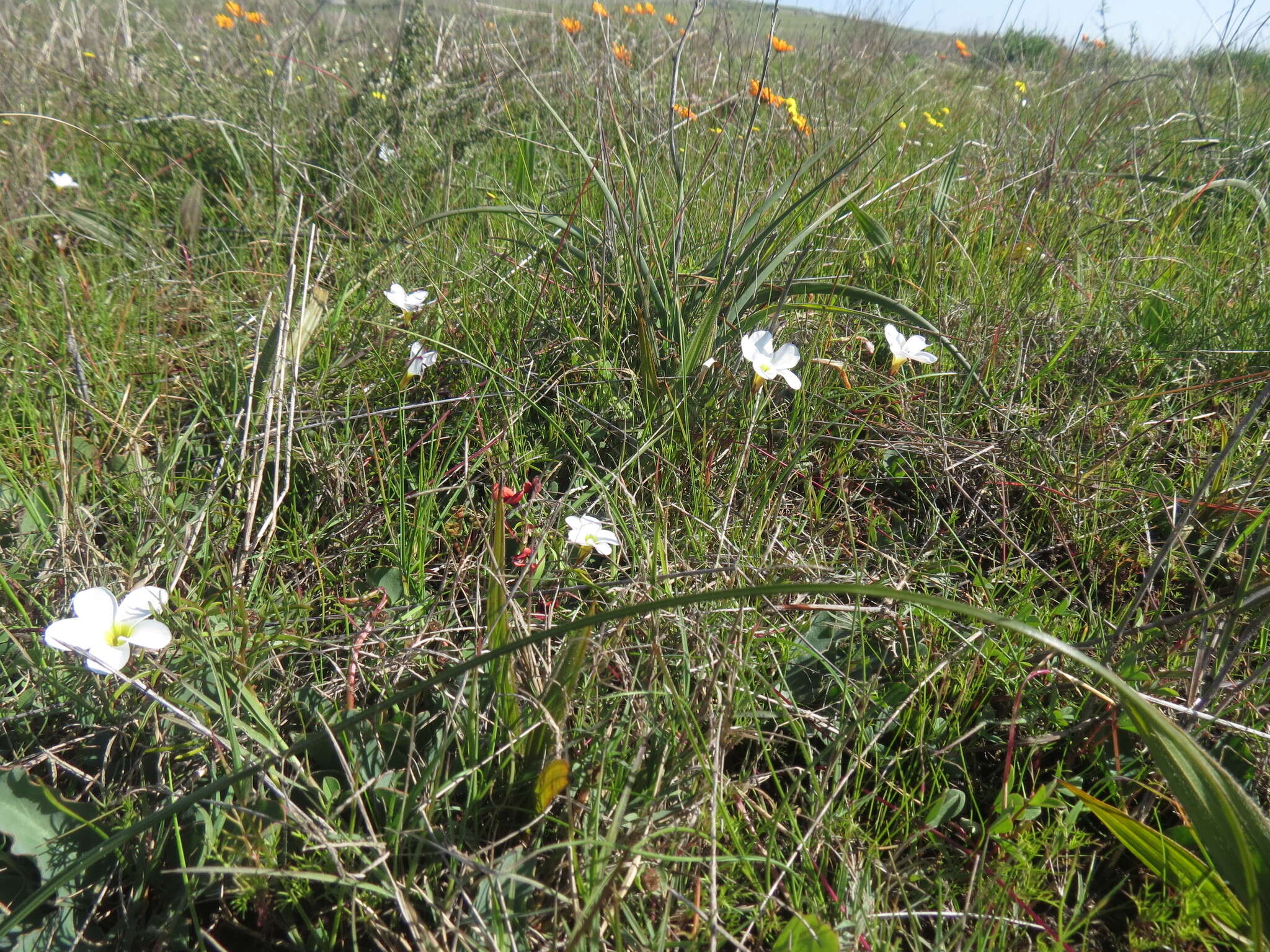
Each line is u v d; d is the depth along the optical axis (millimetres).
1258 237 721
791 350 475
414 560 424
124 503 430
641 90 736
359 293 612
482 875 297
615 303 564
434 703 363
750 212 537
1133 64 1233
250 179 782
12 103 891
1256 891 257
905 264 646
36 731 348
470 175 817
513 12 1270
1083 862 336
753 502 468
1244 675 379
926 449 502
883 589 223
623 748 337
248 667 353
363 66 1129
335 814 295
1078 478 481
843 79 1079
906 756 363
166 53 1095
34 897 264
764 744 347
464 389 523
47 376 494
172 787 318
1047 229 727
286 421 481
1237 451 497
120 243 691
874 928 294
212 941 281
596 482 442
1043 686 378
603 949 283
